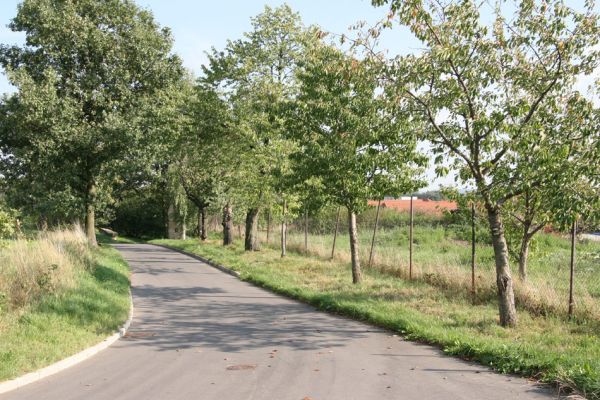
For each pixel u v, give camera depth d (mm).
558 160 9453
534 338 9117
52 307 10734
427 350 8953
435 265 16391
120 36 27734
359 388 6641
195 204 47219
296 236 31812
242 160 26688
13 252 12633
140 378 7258
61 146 26156
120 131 25734
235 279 20141
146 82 28078
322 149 15312
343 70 11172
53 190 27250
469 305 12430
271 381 7020
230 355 8664
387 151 13555
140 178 36625
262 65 26859
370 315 11695
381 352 8812
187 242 41938
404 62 10484
